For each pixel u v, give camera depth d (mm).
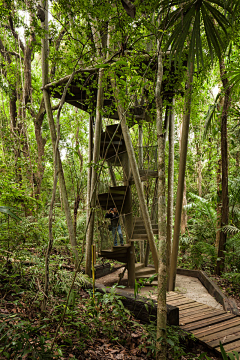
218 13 2545
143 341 2861
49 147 9633
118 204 5043
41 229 4367
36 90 9891
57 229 5023
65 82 4590
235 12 2709
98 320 2943
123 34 3008
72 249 4570
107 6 2832
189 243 7816
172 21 2678
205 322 3471
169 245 5188
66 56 3385
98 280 5695
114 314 3076
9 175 3969
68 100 5133
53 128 4891
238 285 5391
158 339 2197
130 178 4945
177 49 2699
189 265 7230
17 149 6832
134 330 3082
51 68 4891
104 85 3889
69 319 2881
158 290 2246
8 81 7637
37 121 8531
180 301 4238
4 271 3553
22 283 3430
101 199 4855
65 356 2283
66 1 2900
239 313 3811
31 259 3756
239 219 7230
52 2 3061
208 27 2604
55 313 2957
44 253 4070
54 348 2232
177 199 4977
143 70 3842
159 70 2740
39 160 7953
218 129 6617
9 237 3582
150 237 4867
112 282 5480
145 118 4984
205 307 3990
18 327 1965
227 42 3791
